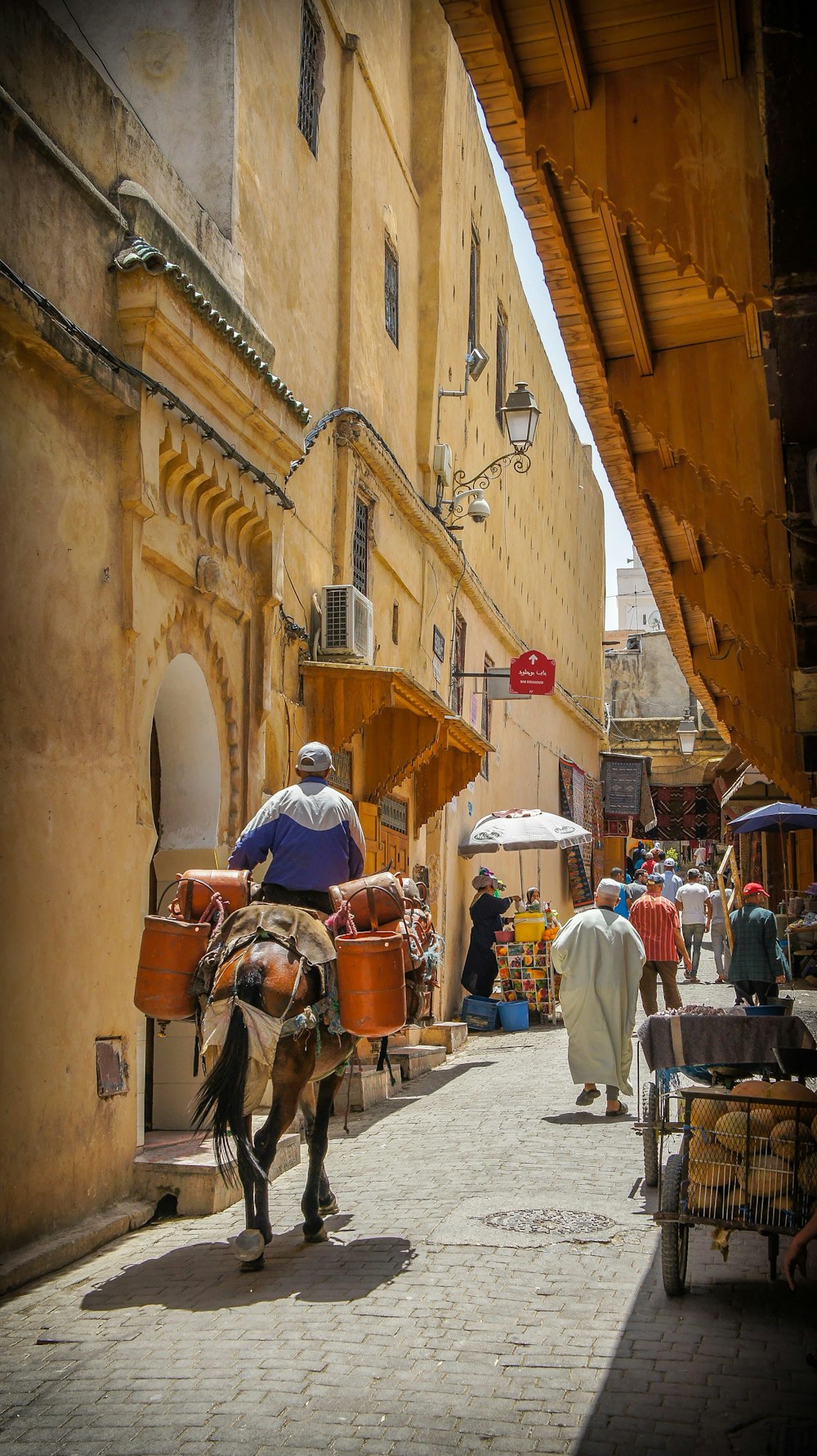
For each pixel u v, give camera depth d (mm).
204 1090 5652
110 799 7105
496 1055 14164
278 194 10898
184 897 6637
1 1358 4996
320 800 6910
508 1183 7727
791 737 12469
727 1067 6777
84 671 6867
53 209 6680
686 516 8070
